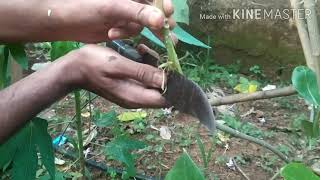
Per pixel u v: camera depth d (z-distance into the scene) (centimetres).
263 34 247
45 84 68
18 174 89
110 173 168
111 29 64
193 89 62
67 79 67
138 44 74
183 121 201
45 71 69
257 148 185
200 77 232
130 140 124
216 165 176
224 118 199
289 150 186
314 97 78
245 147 186
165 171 172
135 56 71
